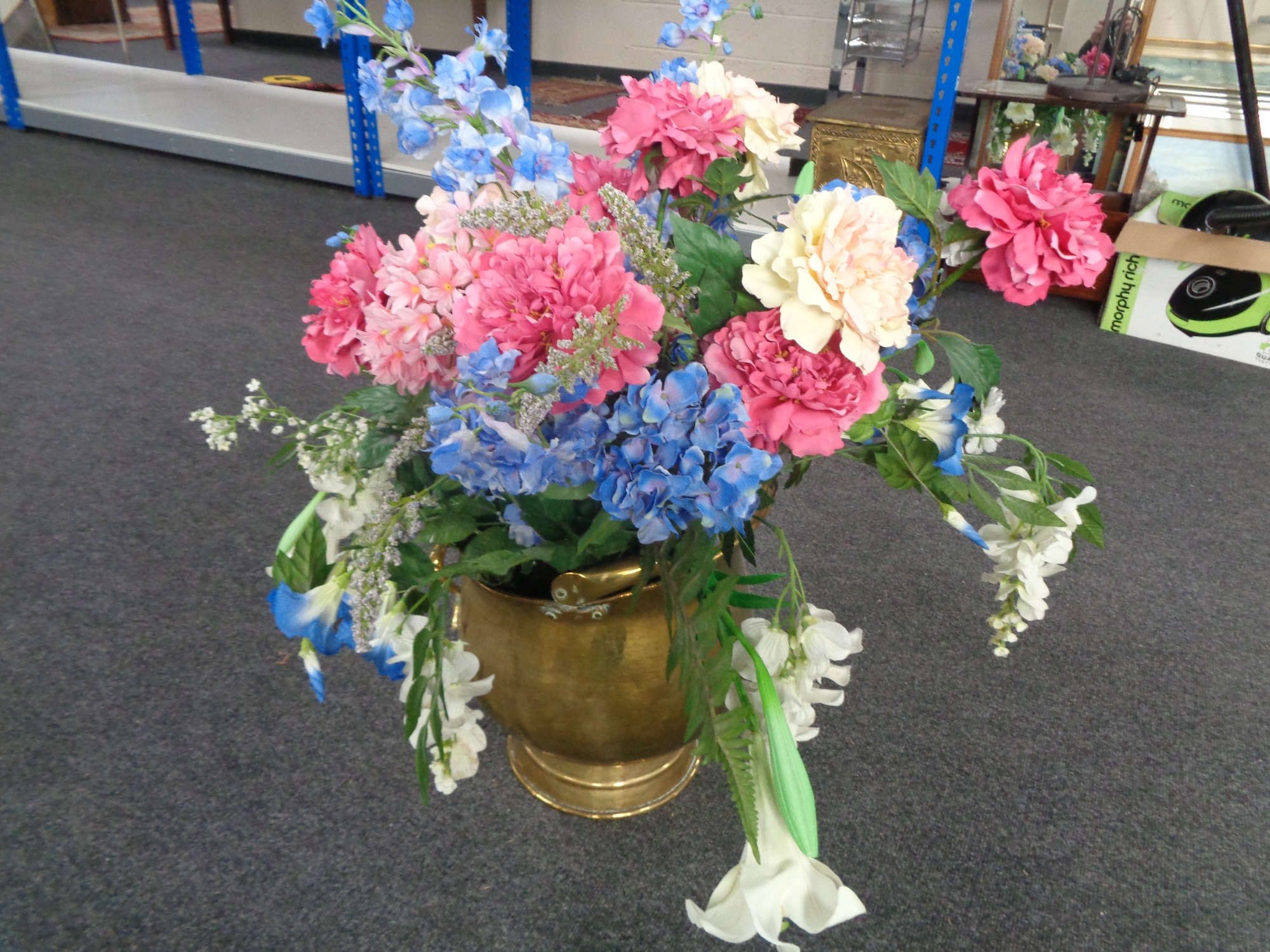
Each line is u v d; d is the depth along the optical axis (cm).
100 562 140
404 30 57
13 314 220
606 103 402
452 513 60
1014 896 94
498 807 102
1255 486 167
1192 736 114
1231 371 209
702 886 93
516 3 294
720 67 63
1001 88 229
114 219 285
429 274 51
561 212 51
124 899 92
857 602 136
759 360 51
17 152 349
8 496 154
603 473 49
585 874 95
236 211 296
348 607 59
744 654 67
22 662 121
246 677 119
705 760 55
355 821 100
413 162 311
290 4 514
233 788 104
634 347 46
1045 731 114
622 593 63
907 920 91
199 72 438
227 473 162
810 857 58
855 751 110
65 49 472
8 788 103
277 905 91
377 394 67
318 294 58
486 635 77
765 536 151
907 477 64
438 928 89
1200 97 211
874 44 307
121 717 113
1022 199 54
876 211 52
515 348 45
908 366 199
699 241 55
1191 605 137
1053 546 66
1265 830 102
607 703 77
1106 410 192
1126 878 96
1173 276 215
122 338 210
